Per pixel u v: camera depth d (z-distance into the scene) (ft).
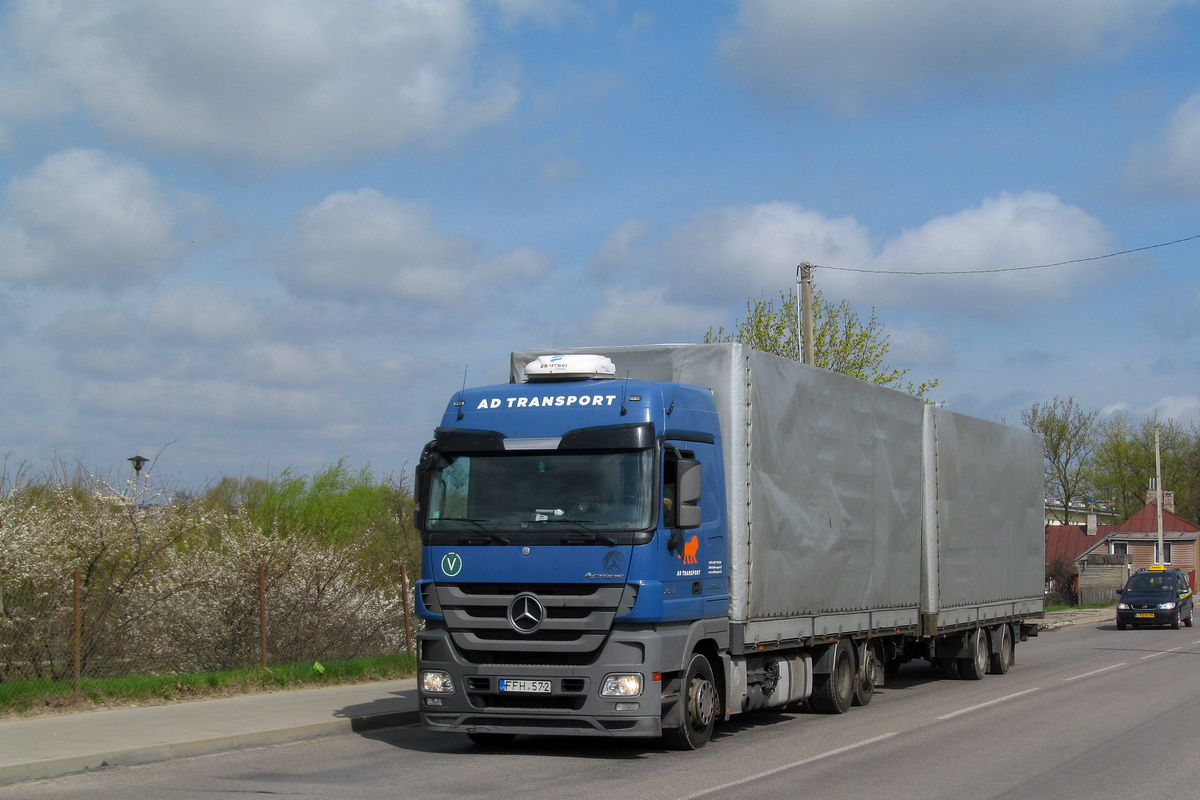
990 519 62.23
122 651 46.01
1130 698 50.75
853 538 45.16
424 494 34.12
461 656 32.94
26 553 42.65
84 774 29.68
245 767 31.24
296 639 53.88
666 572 32.17
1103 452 269.44
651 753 34.19
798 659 41.70
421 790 27.63
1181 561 240.32
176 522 49.55
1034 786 28.86
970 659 60.64
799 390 41.27
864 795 27.37
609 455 32.65
